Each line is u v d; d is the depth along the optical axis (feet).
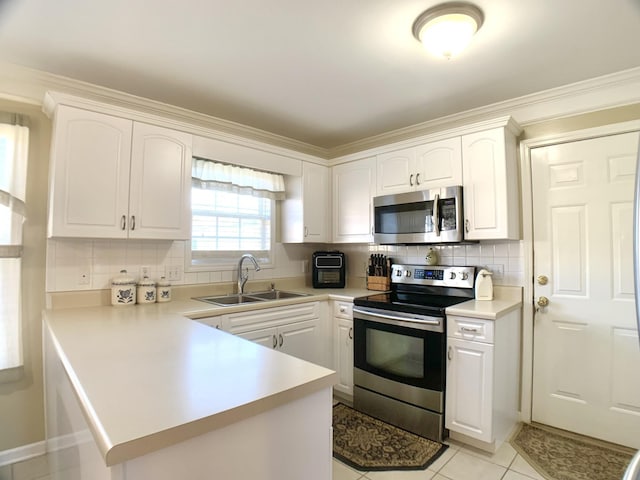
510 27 5.62
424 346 7.49
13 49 6.15
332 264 11.24
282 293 10.28
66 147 6.41
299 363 3.83
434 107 8.79
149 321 5.99
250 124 9.97
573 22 5.49
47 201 7.04
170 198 7.70
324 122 9.82
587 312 7.61
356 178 10.65
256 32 5.75
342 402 9.32
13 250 6.59
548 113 8.05
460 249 9.40
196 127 8.20
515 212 8.24
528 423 8.19
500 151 7.79
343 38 5.94
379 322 8.29
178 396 2.92
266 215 10.95
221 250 9.87
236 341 4.71
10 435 6.68
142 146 7.32
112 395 2.93
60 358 4.19
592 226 7.59
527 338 8.25
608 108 7.39
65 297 7.17
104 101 7.75
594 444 7.29
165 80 7.33
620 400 7.22
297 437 3.28
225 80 7.36
